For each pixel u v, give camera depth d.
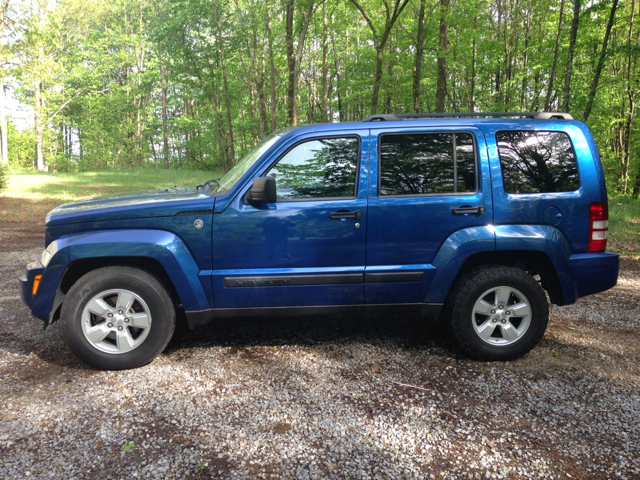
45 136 41.78
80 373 2.98
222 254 3.07
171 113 52.19
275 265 3.11
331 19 20.30
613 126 19.66
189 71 33.84
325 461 2.05
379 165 3.15
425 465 2.03
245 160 3.69
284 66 27.16
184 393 2.70
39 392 2.71
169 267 2.99
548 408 2.54
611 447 2.17
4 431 2.28
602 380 2.90
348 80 26.89
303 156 3.15
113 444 2.17
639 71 18.52
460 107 26.06
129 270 2.98
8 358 3.22
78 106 49.19
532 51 20.56
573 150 3.21
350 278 3.13
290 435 2.26
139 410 2.50
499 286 3.11
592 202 3.17
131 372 3.00
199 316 3.12
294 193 3.14
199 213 3.04
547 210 3.13
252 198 2.90
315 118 33.09
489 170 3.14
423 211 3.11
